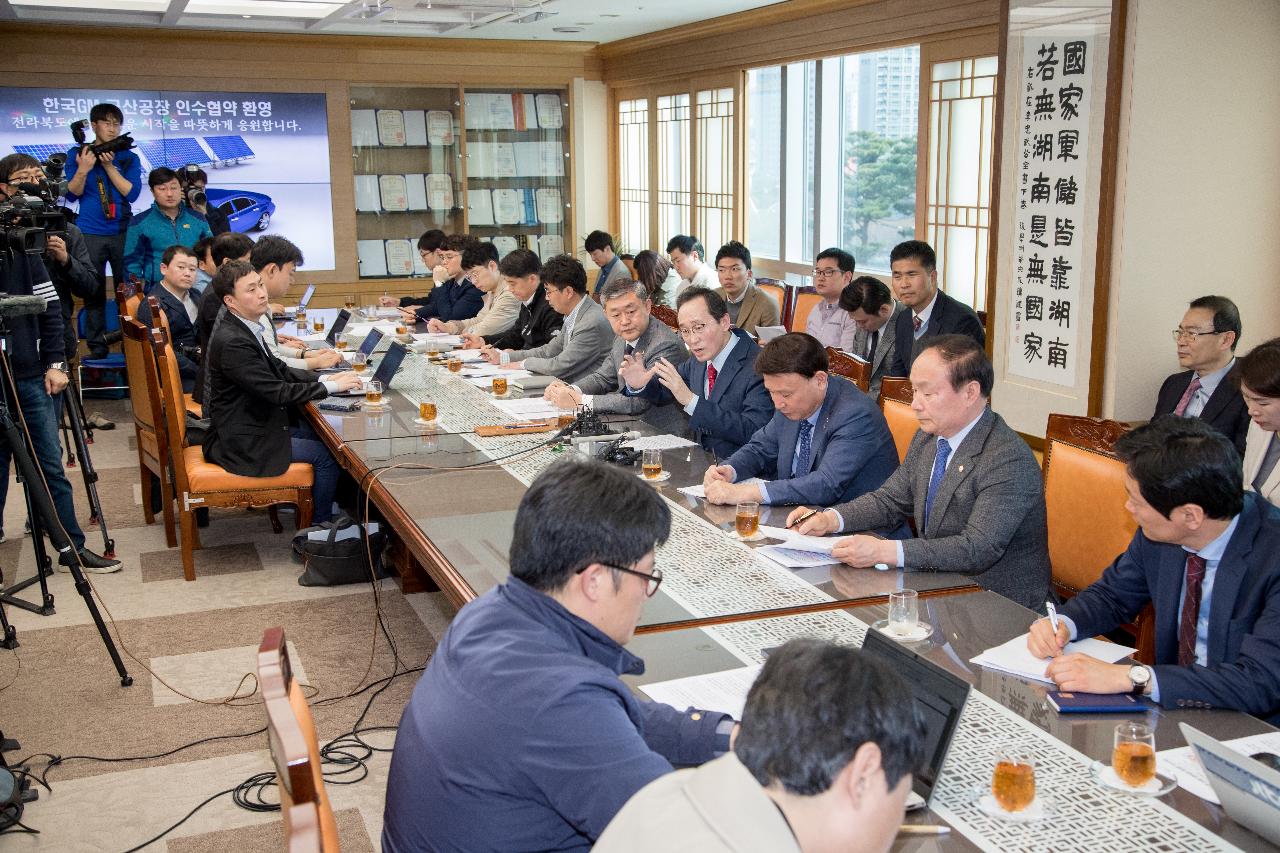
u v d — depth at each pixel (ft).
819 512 9.34
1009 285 16.94
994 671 6.45
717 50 27.73
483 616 5.25
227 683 11.63
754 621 7.14
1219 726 5.79
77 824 9.04
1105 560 9.39
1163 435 6.70
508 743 4.71
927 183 21.52
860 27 22.66
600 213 34.42
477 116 32.01
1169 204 14.82
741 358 12.48
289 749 3.96
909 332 16.43
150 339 14.33
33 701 11.25
